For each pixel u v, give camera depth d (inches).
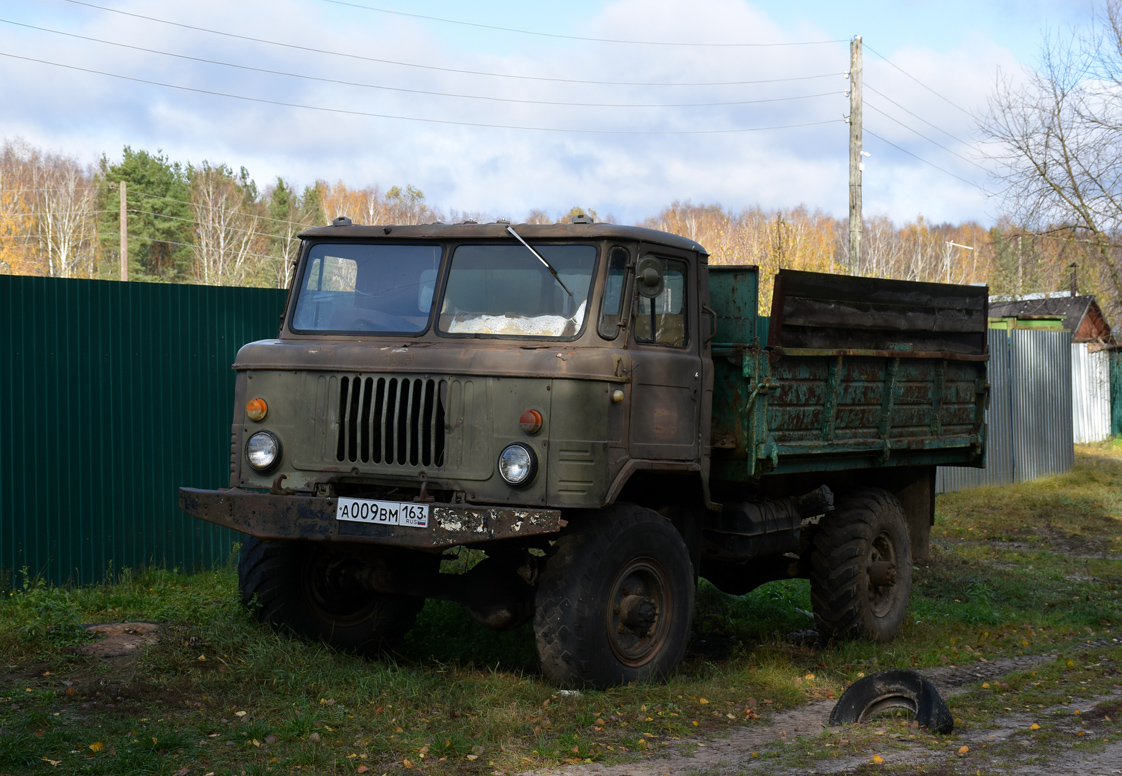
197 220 2442.2
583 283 247.1
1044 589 422.0
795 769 190.7
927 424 356.5
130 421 353.7
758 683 261.6
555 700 230.8
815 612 324.2
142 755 184.9
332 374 245.4
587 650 236.2
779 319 284.2
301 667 241.4
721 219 3046.3
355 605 279.3
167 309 363.6
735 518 292.0
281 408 249.9
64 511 337.4
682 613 260.1
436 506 227.5
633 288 251.0
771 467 284.8
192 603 316.2
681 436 263.7
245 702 221.0
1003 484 759.7
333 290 268.1
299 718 205.8
